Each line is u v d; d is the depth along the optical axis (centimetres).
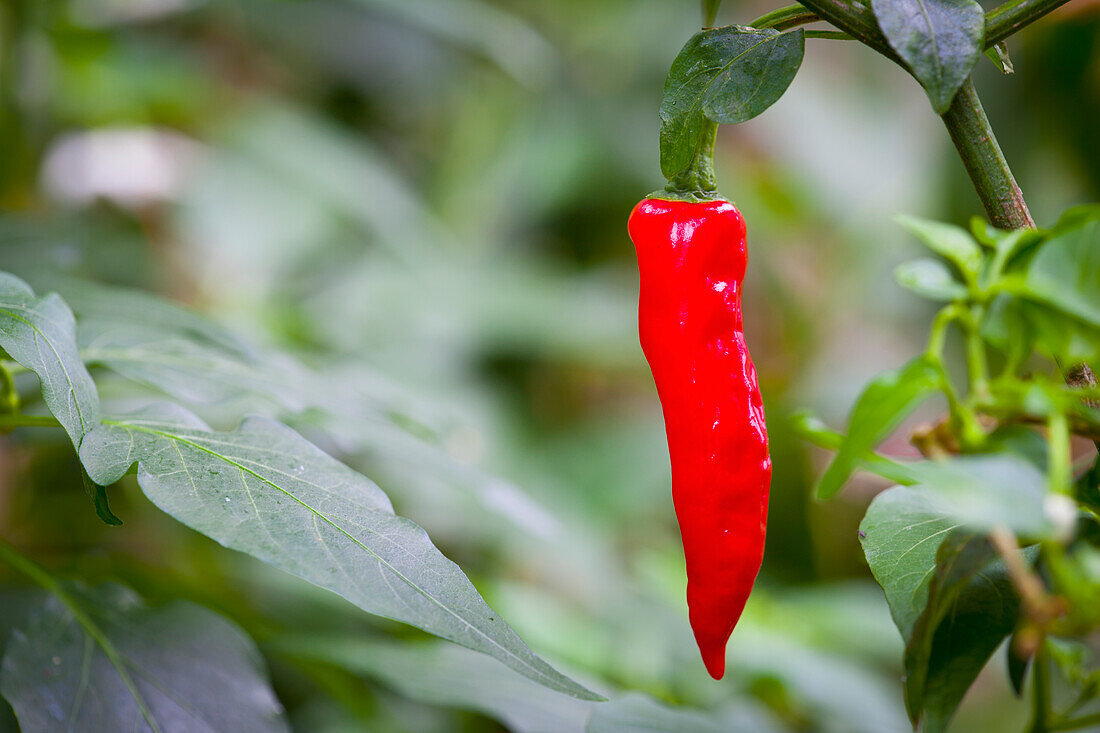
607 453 130
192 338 57
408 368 118
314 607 75
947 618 46
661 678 76
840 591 94
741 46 46
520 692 58
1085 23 119
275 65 161
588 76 158
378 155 159
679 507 48
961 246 44
